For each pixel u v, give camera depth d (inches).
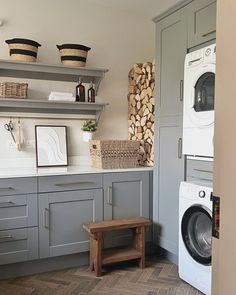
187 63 100.3
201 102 96.5
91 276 104.7
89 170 113.5
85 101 130.9
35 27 127.0
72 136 133.7
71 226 109.2
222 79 24.6
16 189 100.3
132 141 123.8
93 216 112.9
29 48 114.2
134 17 146.2
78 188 110.0
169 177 113.4
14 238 100.5
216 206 25.3
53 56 130.5
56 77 130.8
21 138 124.1
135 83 139.3
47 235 105.3
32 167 123.6
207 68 91.5
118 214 117.6
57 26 131.0
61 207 107.5
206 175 95.7
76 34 134.6
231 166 23.8
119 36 143.5
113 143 120.3
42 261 107.8
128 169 119.7
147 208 123.2
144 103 133.0
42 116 127.7
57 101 118.3
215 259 25.6
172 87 111.0
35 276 104.7
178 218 108.3
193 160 101.3
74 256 113.0
